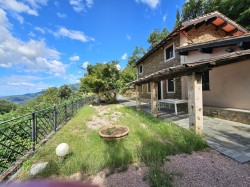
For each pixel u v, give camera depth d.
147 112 8.63
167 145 3.66
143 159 3.09
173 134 4.36
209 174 2.54
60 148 3.18
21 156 3.67
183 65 3.80
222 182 2.33
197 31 8.28
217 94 6.63
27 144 3.89
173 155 3.28
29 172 2.96
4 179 2.84
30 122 4.11
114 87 14.69
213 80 6.78
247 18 11.86
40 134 4.82
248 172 2.54
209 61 3.39
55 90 25.14
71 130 5.78
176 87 9.36
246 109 5.58
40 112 4.80
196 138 3.70
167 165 2.88
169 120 6.48
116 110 10.17
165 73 4.92
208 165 2.81
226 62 3.90
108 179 2.61
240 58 3.82
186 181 2.39
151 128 5.28
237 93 5.85
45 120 5.21
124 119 7.07
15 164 3.35
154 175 2.53
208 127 5.10
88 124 6.63
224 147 3.50
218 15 7.78
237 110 5.54
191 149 3.39
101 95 15.56
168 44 9.80
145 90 15.09
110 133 4.54
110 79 14.05
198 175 2.53
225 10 13.06
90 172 2.83
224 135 4.29
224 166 2.75
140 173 2.71
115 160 3.09
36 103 7.16
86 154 3.47
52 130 5.80
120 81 14.66
